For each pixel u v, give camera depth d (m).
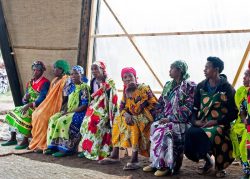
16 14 7.24
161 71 6.36
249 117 3.99
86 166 4.95
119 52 6.71
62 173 4.55
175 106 4.59
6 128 7.57
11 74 7.70
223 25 5.50
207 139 4.21
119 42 6.63
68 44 6.83
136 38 6.36
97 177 4.38
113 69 6.91
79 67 5.71
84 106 5.55
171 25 5.96
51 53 7.10
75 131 5.56
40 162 5.12
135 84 4.82
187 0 5.64
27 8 7.05
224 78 4.46
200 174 4.55
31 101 6.20
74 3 6.48
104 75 5.35
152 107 4.82
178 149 4.54
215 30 5.46
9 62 7.64
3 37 7.48
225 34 5.47
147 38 6.24
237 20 5.35
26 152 5.68
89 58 6.80
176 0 5.74
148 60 6.39
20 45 7.45
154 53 6.29
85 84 5.61
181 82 4.64
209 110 4.42
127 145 4.80
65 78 5.97
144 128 4.80
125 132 4.83
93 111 5.27
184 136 4.55
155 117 4.80
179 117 4.57
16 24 7.32
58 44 6.94
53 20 6.83
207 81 4.53
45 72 7.22
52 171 4.64
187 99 4.58
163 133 4.46
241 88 4.18
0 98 13.82
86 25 6.51
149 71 6.49
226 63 5.66
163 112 4.73
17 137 6.29
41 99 6.02
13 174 4.46
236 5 5.28
